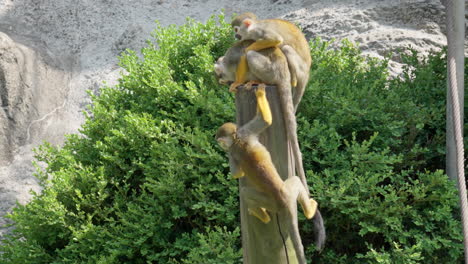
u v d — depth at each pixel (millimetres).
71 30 14398
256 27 4906
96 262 7070
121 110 9133
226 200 6895
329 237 6969
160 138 7949
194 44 9750
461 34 7324
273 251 4613
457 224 6648
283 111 4629
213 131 7824
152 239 7340
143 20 14469
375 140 7465
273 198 4371
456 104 6059
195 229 7184
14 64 12516
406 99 8164
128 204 7508
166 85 8695
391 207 6551
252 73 4781
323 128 7156
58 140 12188
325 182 6828
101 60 13617
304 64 5191
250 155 4422
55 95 12891
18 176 11453
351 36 11500
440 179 6727
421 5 12023
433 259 6789
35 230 7973
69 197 8055
